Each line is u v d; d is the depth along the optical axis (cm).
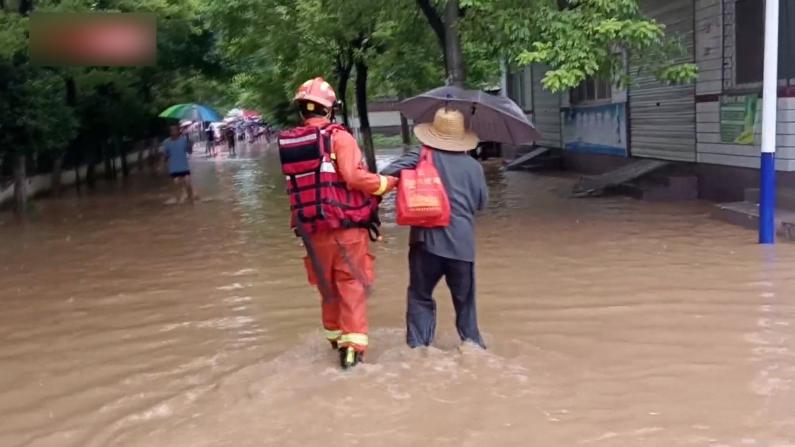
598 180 1667
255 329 726
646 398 521
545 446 455
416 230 602
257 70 3102
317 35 2077
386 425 487
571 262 945
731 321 685
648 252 980
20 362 665
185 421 512
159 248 1220
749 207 1166
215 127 5497
